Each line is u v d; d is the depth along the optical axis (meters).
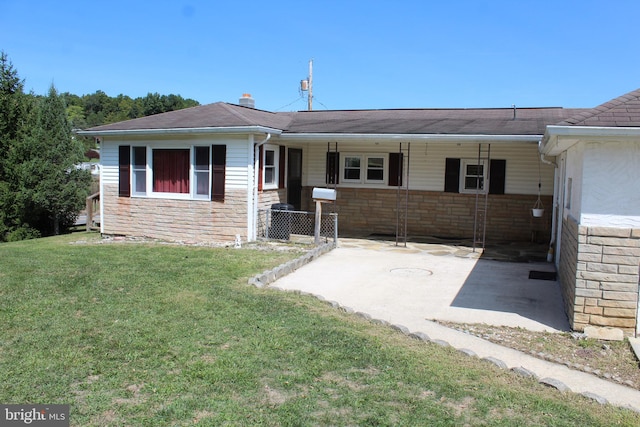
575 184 6.77
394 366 4.63
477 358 5.02
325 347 5.04
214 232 12.46
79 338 5.10
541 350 5.41
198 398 3.89
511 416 3.78
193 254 10.26
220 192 12.30
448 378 4.43
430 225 14.02
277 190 13.35
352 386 4.18
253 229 12.17
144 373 4.30
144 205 13.29
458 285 8.20
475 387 4.27
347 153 14.73
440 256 10.85
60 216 18.33
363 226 14.70
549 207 12.92
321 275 8.77
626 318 5.88
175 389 4.02
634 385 4.59
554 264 10.05
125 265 8.94
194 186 12.60
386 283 8.27
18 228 16.91
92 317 5.82
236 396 3.94
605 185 5.84
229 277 8.07
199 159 12.54
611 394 4.37
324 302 6.87
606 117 5.66
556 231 10.24
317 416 3.66
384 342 5.29
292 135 12.18
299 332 5.45
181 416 3.61
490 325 6.21
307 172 15.16
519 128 11.52
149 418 3.57
